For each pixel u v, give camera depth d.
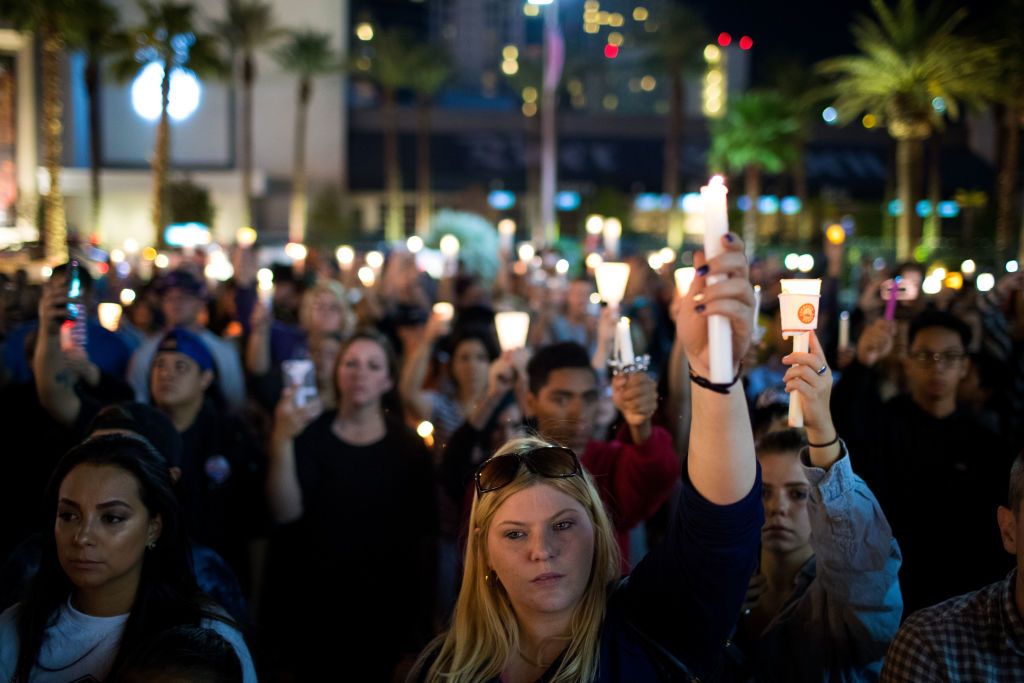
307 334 9.23
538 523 2.19
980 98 30.47
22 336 6.09
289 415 4.44
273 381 7.02
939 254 28.52
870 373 4.56
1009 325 6.61
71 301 4.36
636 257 13.80
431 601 4.75
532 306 10.38
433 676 2.29
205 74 38.22
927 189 67.00
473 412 4.64
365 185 65.38
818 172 70.56
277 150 63.38
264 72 62.22
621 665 2.15
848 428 4.25
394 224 57.66
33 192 48.16
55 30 30.97
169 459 3.66
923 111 30.69
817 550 2.61
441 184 65.94
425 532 4.72
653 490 3.61
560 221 59.91
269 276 7.06
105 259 10.32
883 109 32.72
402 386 6.13
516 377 4.66
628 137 71.12
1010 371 6.15
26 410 4.42
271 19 50.44
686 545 2.09
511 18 107.00
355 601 4.54
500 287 13.48
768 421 3.61
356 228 61.00
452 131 69.31
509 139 69.81
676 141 48.84
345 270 13.97
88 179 51.62
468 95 88.56
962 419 4.11
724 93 74.50
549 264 15.18
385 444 4.72
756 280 12.65
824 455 2.52
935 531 3.83
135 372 6.51
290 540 4.64
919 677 2.19
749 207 48.66
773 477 3.12
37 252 11.96
